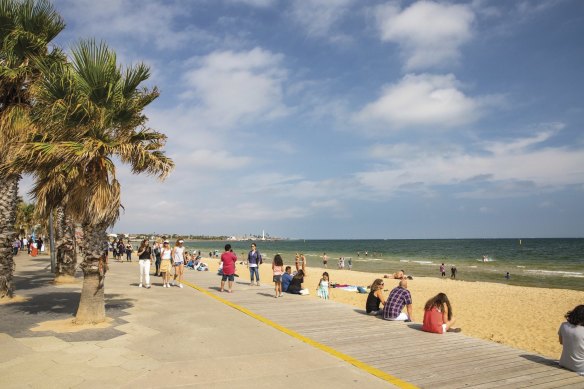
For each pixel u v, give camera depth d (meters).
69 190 8.96
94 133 8.65
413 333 8.70
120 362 6.34
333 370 6.16
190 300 12.68
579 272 46.69
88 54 8.75
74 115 8.41
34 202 9.02
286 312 10.99
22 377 5.63
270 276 32.19
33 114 9.31
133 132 9.24
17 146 9.59
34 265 26.12
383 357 6.89
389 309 10.02
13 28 11.34
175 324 9.15
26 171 8.80
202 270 26.11
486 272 47.62
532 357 6.97
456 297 23.20
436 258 80.56
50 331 8.26
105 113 8.64
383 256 90.12
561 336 6.47
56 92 8.52
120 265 27.88
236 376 5.80
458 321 16.05
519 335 13.33
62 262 16.52
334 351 7.20
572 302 21.12
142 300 12.49
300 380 5.69
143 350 7.02
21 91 11.60
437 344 7.79
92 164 8.67
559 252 96.50
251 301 12.83
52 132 8.58
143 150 8.84
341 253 106.44
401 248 137.50
